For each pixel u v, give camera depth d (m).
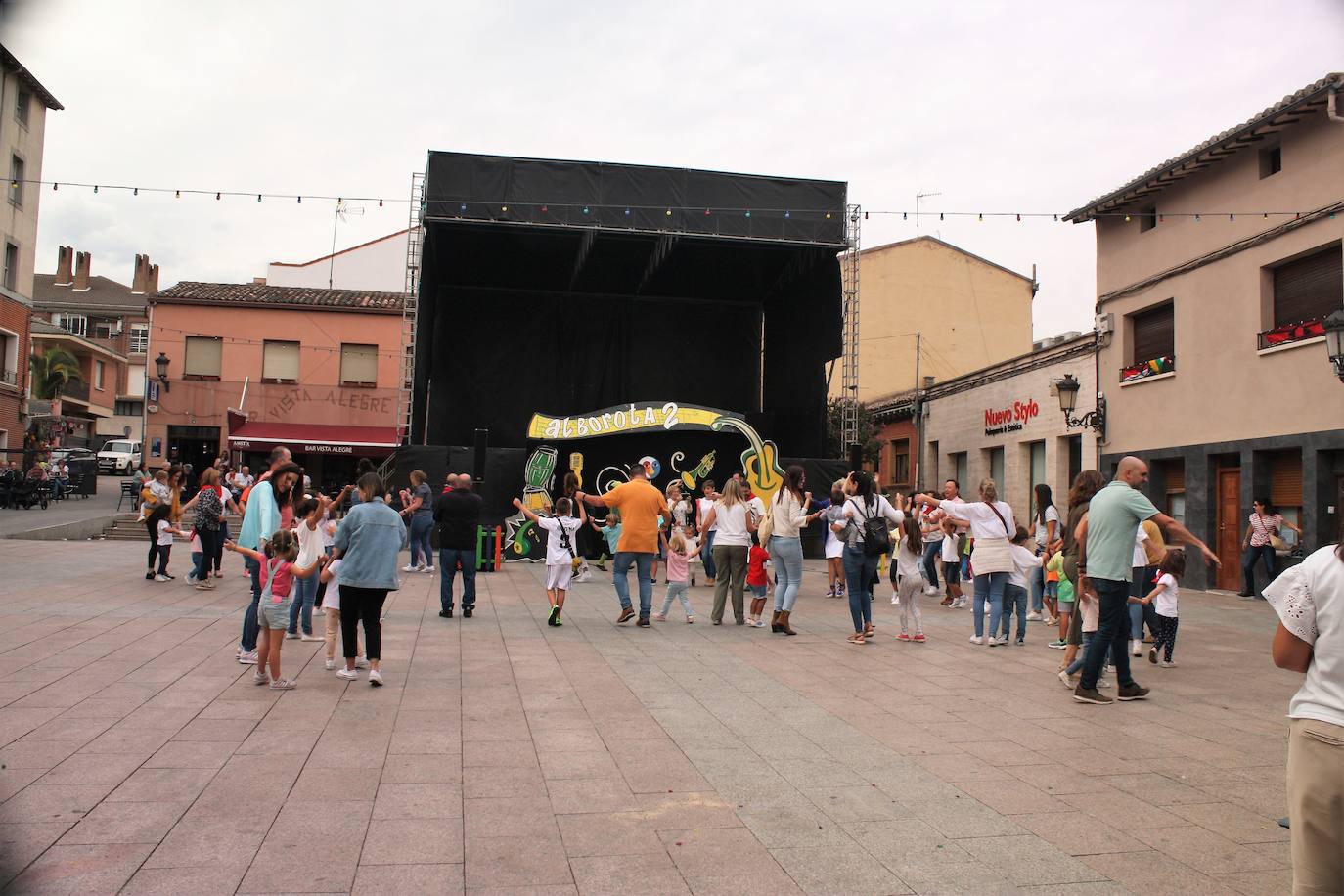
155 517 12.57
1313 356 15.17
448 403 26.83
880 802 4.66
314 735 5.58
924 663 8.53
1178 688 7.63
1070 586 9.46
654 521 10.46
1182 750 5.68
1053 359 22.75
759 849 4.03
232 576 13.39
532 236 23.00
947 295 38.06
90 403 50.25
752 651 8.95
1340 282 14.96
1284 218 15.91
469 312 27.20
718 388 28.45
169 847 3.85
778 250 24.08
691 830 4.23
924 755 5.51
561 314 27.72
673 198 21.95
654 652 8.73
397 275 41.62
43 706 5.99
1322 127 15.21
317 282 41.28
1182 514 18.50
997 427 25.67
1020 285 38.53
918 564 9.82
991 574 9.66
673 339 28.33
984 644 9.74
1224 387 17.11
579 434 19.48
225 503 12.36
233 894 3.44
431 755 5.26
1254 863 3.96
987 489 9.84
